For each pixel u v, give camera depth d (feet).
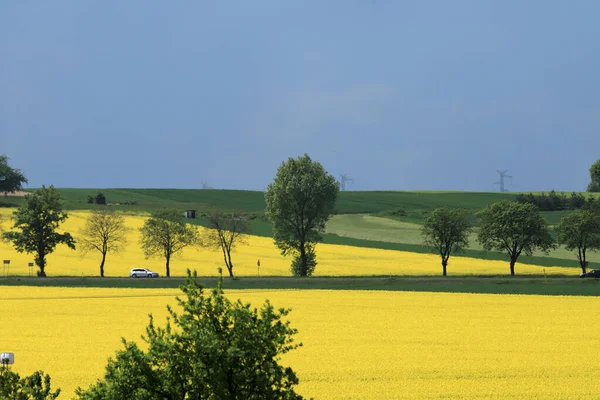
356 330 254.68
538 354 210.79
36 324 267.59
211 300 98.68
